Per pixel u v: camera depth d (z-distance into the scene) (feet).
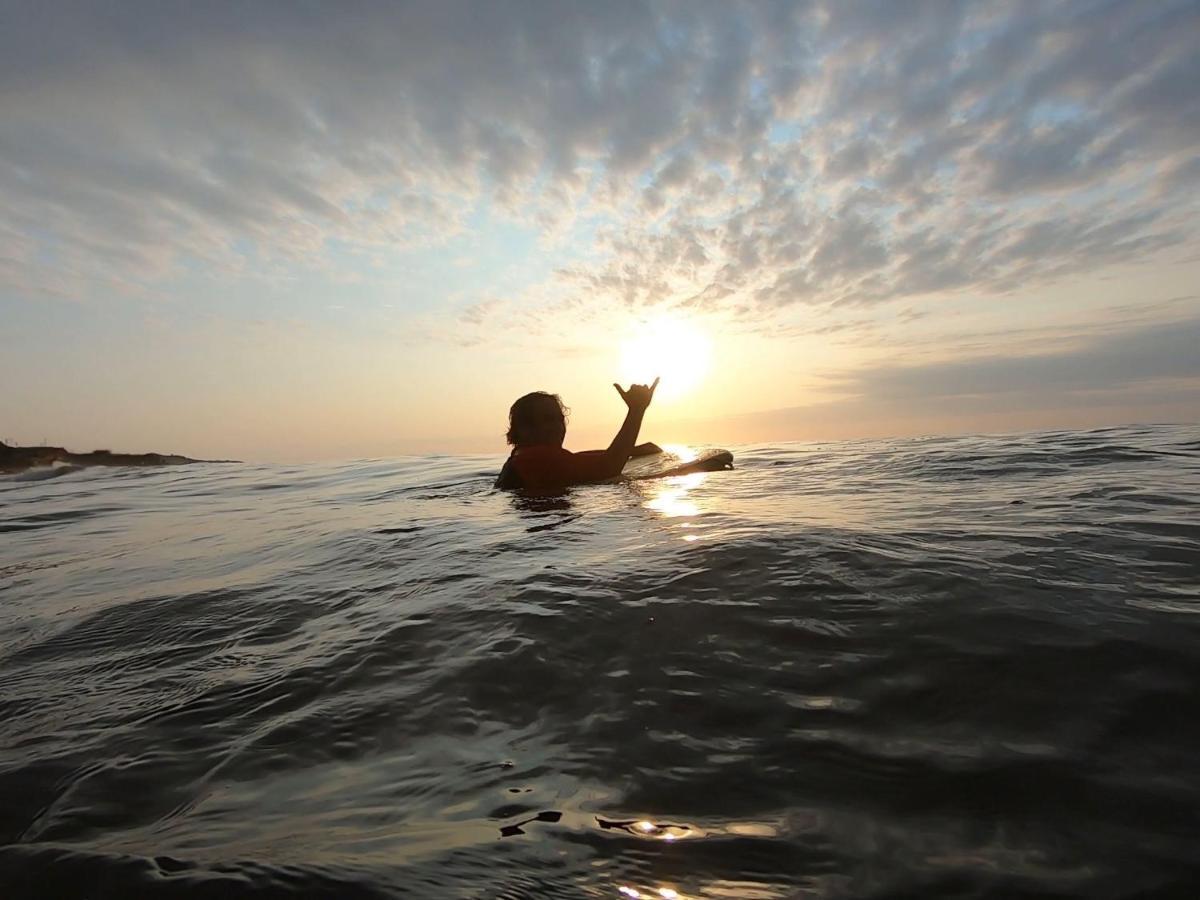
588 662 4.17
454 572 6.61
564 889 2.23
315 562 8.07
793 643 4.21
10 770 3.36
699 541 6.68
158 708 4.07
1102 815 2.52
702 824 2.58
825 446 23.06
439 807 2.78
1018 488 10.02
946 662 3.82
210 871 2.31
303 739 3.48
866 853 2.38
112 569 9.21
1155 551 5.71
